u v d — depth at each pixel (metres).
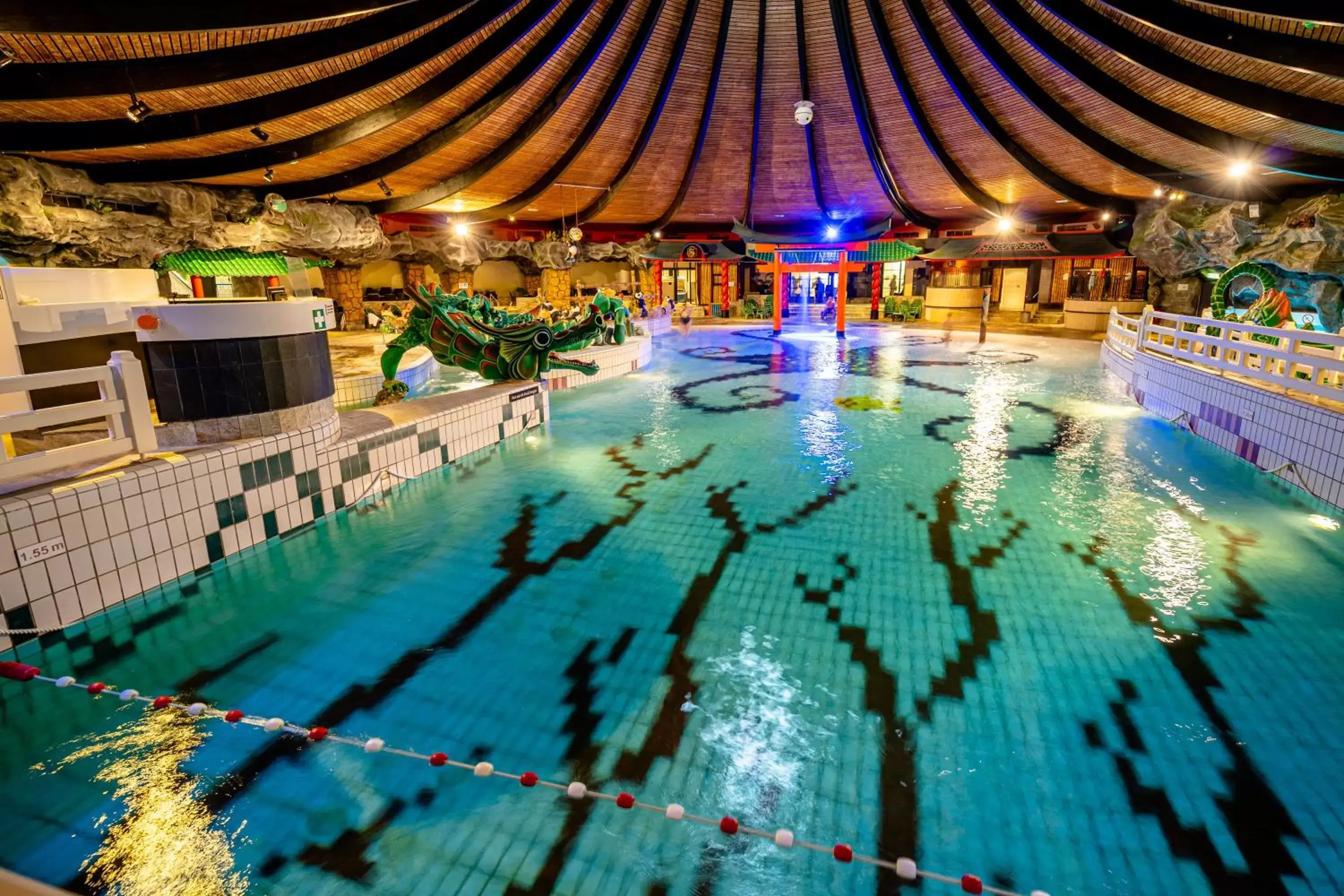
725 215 20.64
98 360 5.71
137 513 3.73
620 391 10.32
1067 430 7.54
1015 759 2.60
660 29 12.58
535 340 7.64
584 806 2.40
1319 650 3.25
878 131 15.12
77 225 10.09
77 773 2.56
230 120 9.09
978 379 10.93
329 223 14.19
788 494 5.60
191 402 4.26
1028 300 23.09
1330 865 2.11
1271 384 6.12
